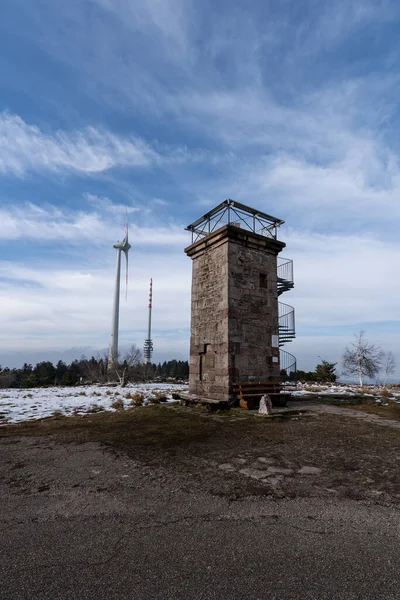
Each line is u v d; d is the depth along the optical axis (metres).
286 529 3.21
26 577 2.51
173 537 3.08
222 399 11.24
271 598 2.26
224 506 3.72
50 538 3.08
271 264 13.19
